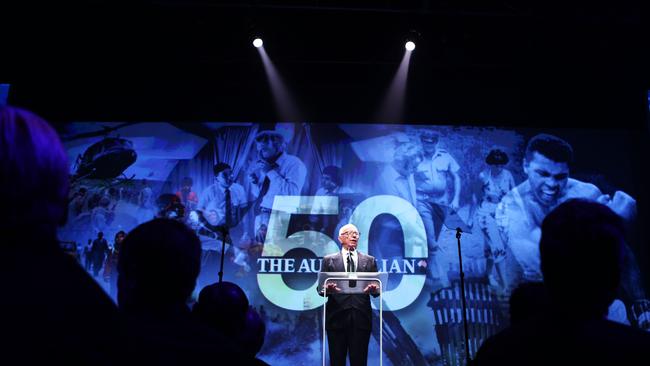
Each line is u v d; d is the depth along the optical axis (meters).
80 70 7.96
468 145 7.95
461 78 8.21
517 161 7.89
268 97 8.09
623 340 1.05
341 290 4.80
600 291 1.11
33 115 0.85
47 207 0.81
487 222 7.59
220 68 8.09
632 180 7.83
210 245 7.39
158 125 7.92
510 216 7.62
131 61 7.82
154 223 1.23
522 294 1.75
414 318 7.14
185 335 1.09
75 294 0.78
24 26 7.18
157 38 7.51
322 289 4.80
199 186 7.66
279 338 7.02
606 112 8.15
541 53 7.77
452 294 7.25
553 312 1.13
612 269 1.11
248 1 7.01
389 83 8.17
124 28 7.36
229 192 7.63
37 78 7.97
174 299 1.16
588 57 7.85
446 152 7.90
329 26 7.48
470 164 7.86
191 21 7.32
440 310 7.18
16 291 0.73
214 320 2.01
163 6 7.07
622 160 7.92
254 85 8.11
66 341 0.73
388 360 6.95
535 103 8.18
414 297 7.22
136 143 7.82
